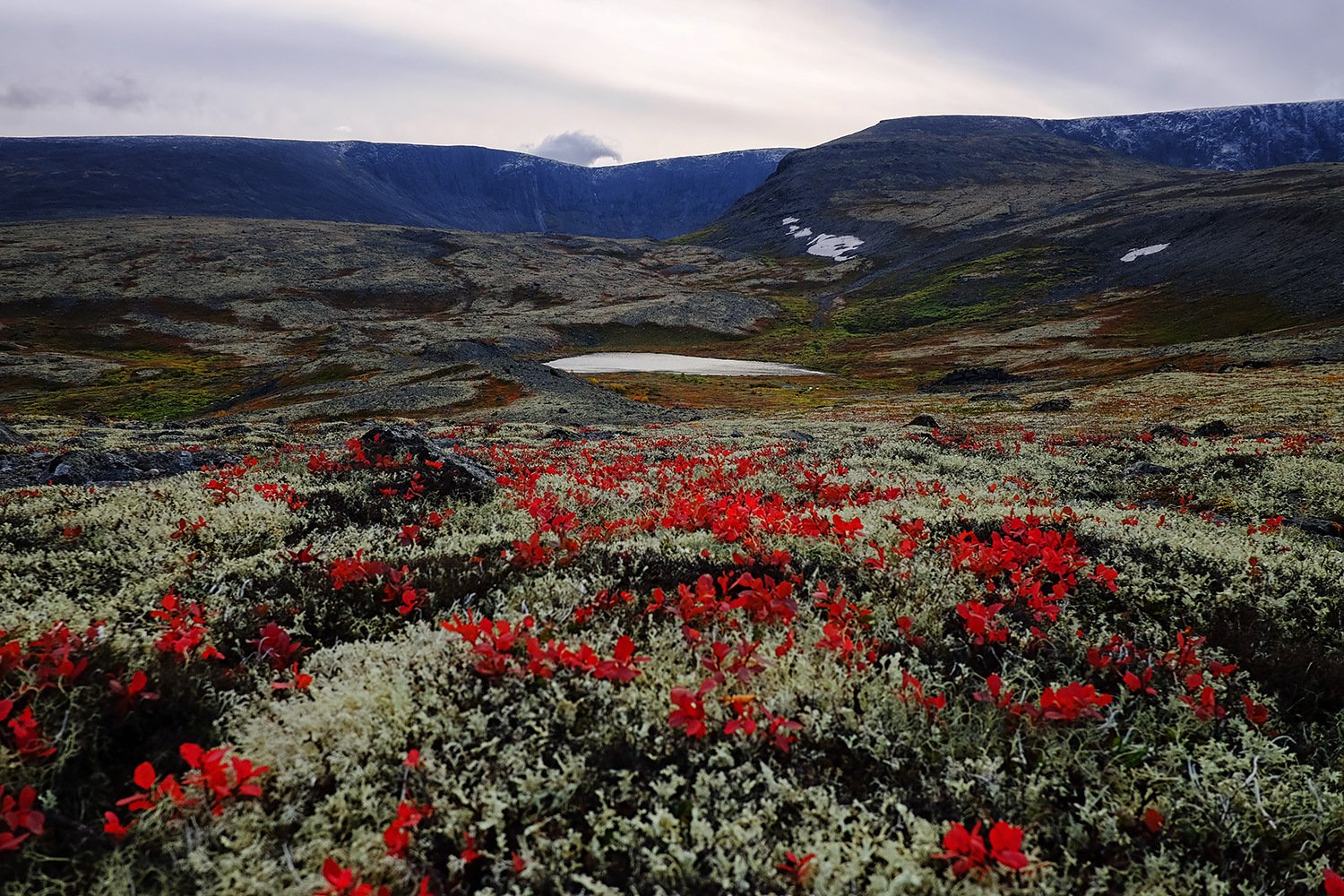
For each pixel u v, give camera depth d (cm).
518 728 443
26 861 322
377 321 16400
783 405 8644
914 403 7481
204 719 450
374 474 1388
